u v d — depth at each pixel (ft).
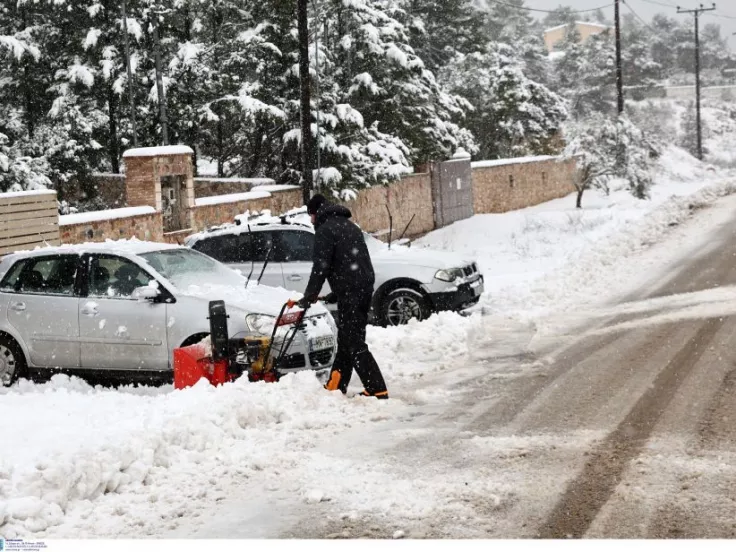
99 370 30.42
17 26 91.40
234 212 66.23
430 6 139.64
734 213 71.72
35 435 21.66
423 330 34.42
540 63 221.05
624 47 267.39
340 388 26.27
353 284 25.40
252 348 26.40
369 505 17.19
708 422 21.03
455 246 81.10
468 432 21.57
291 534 15.99
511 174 117.91
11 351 31.45
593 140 112.98
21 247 46.96
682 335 31.37
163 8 83.20
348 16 85.51
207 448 21.12
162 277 30.40
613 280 45.88
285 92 82.02
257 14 82.07
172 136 86.28
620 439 20.17
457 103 111.34
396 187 87.10
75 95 85.51
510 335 33.58
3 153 72.28
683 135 230.27
